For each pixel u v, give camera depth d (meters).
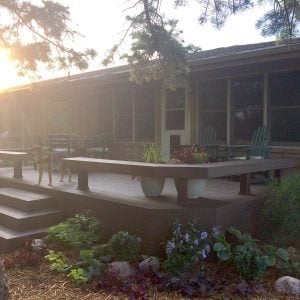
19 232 5.50
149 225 4.82
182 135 9.97
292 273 4.36
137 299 3.64
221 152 8.54
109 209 5.35
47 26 6.48
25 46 6.79
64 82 11.84
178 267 4.22
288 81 7.99
